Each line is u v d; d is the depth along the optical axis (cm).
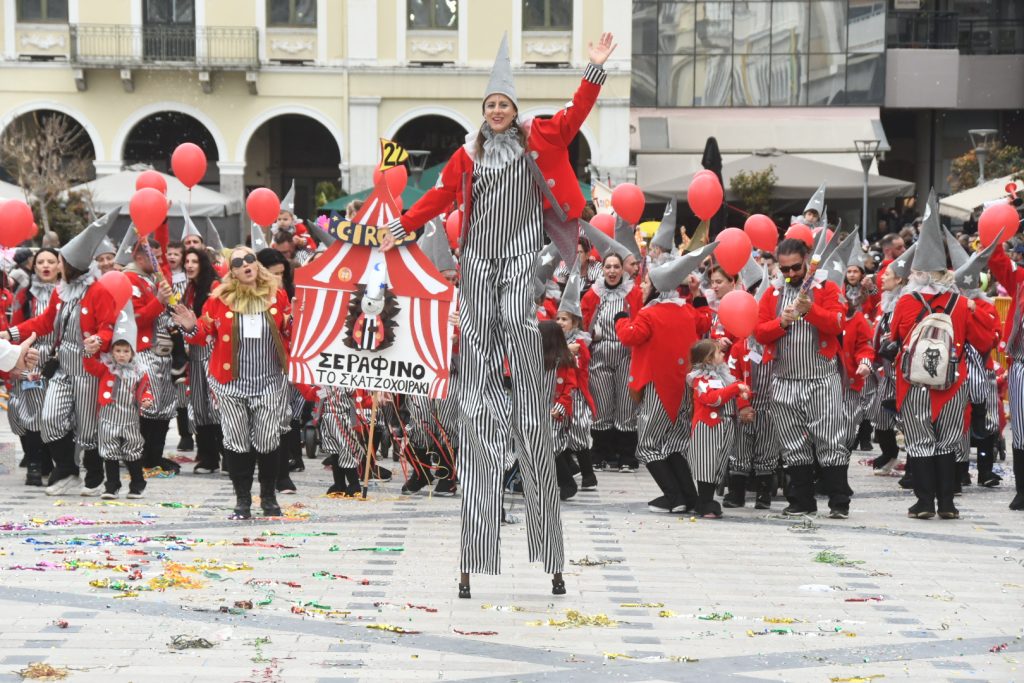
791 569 1013
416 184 3042
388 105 4209
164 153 4397
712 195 1265
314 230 1408
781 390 1244
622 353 1573
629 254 898
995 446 1702
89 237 1257
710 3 4769
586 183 4288
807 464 1255
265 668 713
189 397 1481
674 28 4778
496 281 871
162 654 736
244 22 4159
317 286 1005
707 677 714
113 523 1142
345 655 742
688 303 1312
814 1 4769
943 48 5006
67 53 4131
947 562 1052
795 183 3731
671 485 1273
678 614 859
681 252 1523
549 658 745
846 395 1345
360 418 1338
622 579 965
